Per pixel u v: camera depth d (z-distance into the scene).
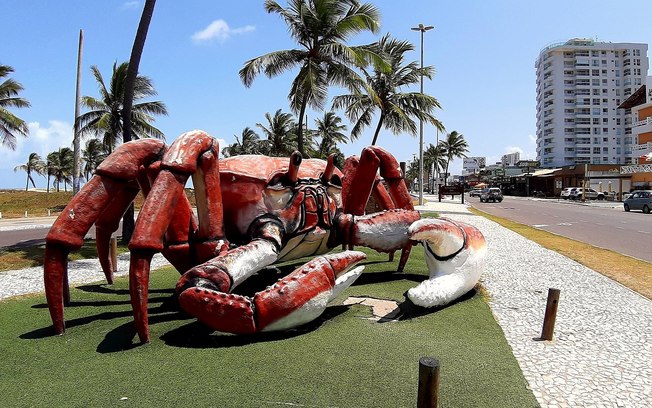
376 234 6.30
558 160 81.50
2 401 3.31
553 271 9.21
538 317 5.92
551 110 83.00
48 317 5.54
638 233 17.00
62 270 4.66
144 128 21.91
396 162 7.38
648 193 28.52
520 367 4.21
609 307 6.53
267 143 37.47
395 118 23.23
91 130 20.91
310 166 6.05
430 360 2.64
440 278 5.84
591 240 14.91
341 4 15.10
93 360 4.02
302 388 3.51
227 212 5.21
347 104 22.42
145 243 4.16
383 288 6.89
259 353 4.14
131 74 12.20
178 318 5.21
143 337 4.32
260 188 5.21
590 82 80.44
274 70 15.98
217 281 4.23
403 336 4.74
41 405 3.25
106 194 4.64
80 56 16.48
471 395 3.54
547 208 34.34
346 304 5.96
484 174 90.81
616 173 45.66
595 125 80.75
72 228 4.54
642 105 42.25
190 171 4.42
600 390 3.81
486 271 9.05
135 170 4.74
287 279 4.39
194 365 3.87
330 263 4.64
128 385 3.52
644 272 9.16
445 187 44.03
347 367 3.90
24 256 10.91
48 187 58.94
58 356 4.15
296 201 5.47
